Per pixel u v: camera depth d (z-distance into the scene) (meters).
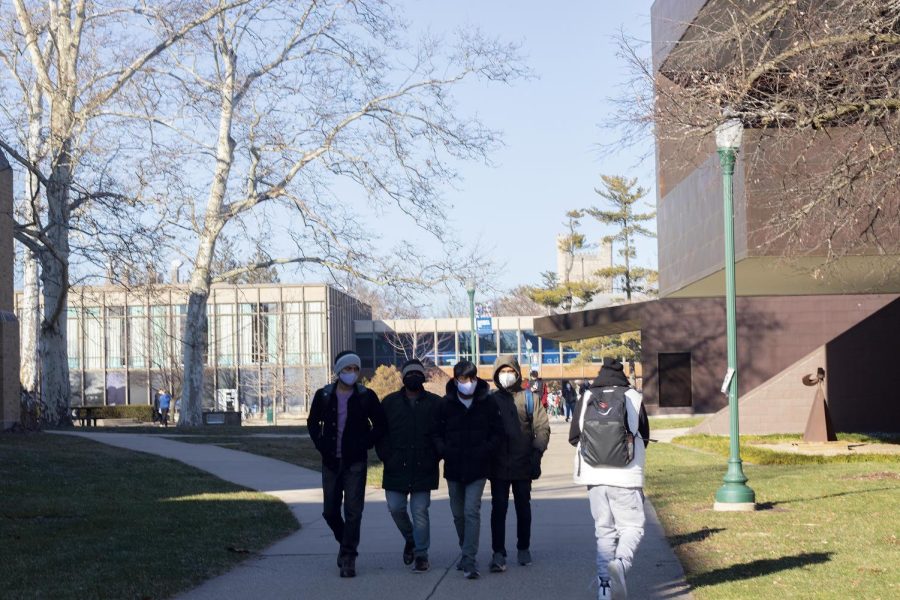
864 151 14.38
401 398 10.02
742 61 14.69
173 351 69.88
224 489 17.16
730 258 14.70
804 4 14.40
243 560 10.61
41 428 32.88
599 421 8.33
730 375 14.36
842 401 34.34
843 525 12.29
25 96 32.88
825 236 15.38
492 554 10.80
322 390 10.04
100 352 80.38
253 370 81.88
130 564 10.12
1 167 28.75
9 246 30.02
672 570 9.59
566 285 80.75
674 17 31.97
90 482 17.69
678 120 15.27
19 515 13.80
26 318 41.81
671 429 39.34
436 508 15.05
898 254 21.88
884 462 22.88
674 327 50.28
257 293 81.56
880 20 13.60
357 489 9.85
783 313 49.56
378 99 35.34
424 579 9.54
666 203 40.81
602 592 8.12
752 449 25.98
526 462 9.91
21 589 8.88
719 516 13.38
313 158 35.50
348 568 9.66
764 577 9.09
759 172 16.98
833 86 14.37
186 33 33.97
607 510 8.40
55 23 33.47
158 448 25.14
